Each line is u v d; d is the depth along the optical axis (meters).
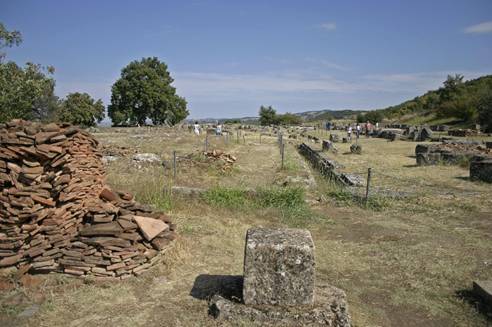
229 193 9.70
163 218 6.29
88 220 5.73
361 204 9.83
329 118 110.31
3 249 4.98
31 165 5.15
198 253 6.24
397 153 23.00
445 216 8.76
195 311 4.39
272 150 25.80
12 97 15.02
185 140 29.33
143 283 5.11
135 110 66.06
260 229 4.70
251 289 4.18
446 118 57.97
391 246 6.82
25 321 4.11
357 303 4.80
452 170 15.43
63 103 41.28
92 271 5.09
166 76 69.62
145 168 13.93
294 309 4.09
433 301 4.84
